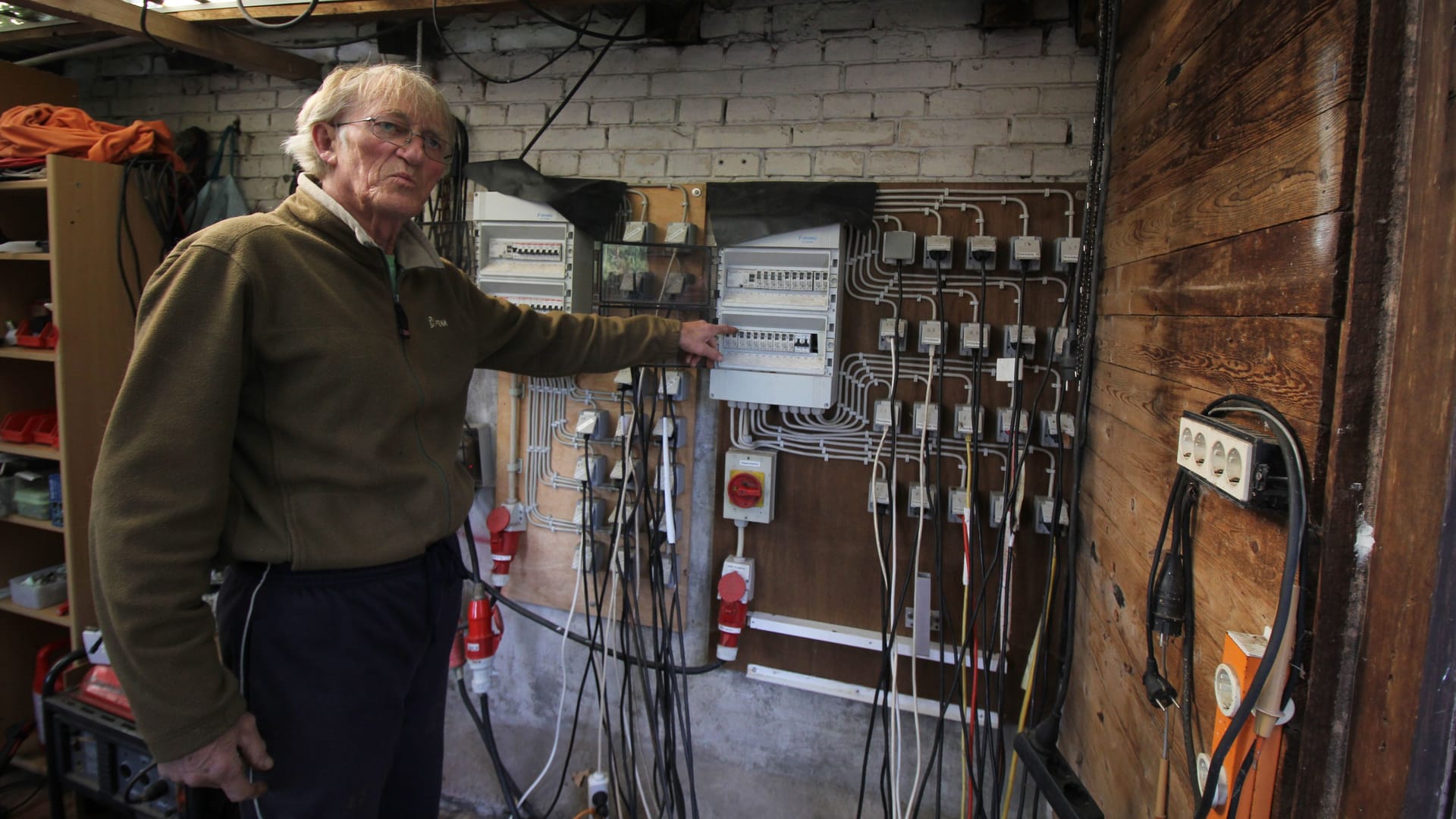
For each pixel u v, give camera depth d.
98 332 2.00
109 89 2.35
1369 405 0.61
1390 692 0.57
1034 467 1.64
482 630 1.82
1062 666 1.34
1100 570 1.36
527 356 1.47
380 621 1.11
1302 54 0.69
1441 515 0.53
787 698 1.84
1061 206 1.58
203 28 1.83
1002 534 1.53
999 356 1.64
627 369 1.76
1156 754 1.02
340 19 2.00
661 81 1.83
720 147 1.79
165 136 2.10
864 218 1.62
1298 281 0.68
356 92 1.09
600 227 1.75
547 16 1.69
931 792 1.75
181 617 0.94
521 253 1.79
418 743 1.30
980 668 1.69
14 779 2.21
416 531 1.14
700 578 1.85
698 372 1.81
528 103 1.93
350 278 1.09
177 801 1.62
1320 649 0.63
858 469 1.74
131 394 0.92
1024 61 1.60
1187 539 0.92
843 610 1.78
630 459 1.84
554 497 1.95
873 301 1.70
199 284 0.96
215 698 0.97
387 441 1.10
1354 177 0.61
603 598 1.91
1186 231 0.99
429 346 1.21
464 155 1.96
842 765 1.82
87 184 1.96
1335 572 0.62
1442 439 0.53
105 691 1.75
